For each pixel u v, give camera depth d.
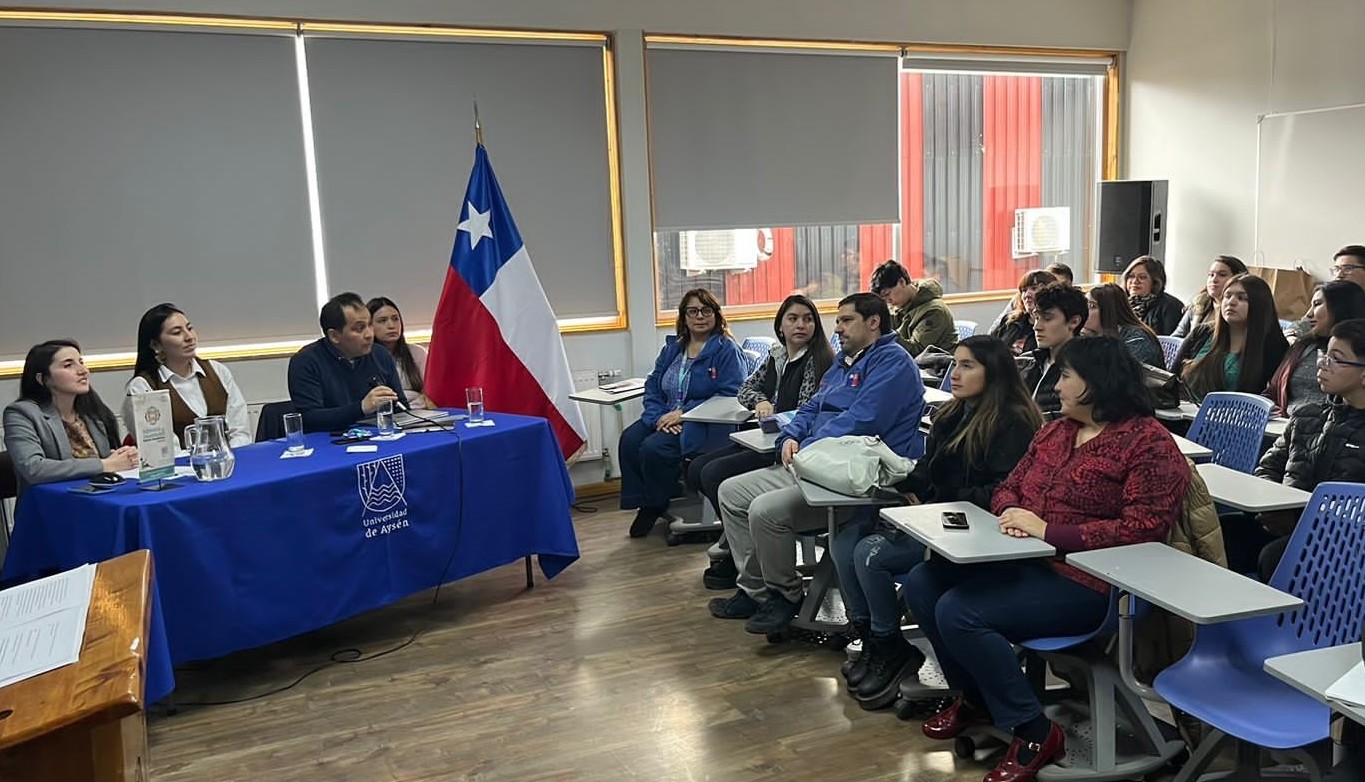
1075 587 2.31
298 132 4.89
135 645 1.23
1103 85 6.84
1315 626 1.99
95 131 4.56
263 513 3.04
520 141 5.30
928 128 6.39
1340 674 1.48
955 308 6.55
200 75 4.69
